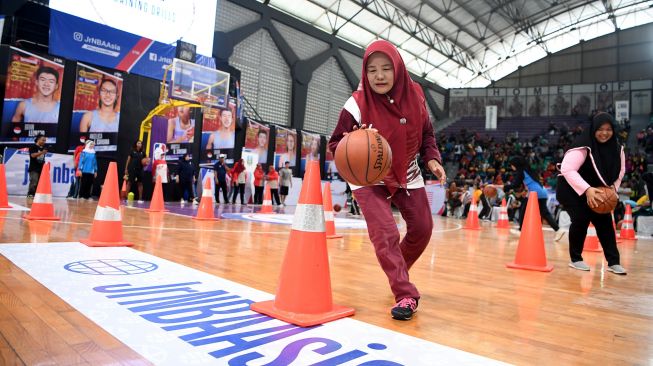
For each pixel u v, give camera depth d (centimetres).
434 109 2758
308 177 196
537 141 2436
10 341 139
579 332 187
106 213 352
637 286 308
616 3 2327
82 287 213
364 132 182
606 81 2631
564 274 350
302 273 185
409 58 2402
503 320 202
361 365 133
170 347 141
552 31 2586
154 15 1211
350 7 1869
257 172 1362
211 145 1298
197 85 1209
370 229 208
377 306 215
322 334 162
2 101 962
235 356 136
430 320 195
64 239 362
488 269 360
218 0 1541
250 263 315
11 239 347
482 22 2320
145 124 1159
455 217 1440
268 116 1719
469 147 2317
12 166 936
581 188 335
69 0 1067
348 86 2073
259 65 1684
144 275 248
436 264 379
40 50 1065
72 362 125
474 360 144
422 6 2036
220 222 642
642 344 173
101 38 1111
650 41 2547
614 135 342
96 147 1090
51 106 1017
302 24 1822
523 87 2752
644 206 1071
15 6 1009
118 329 156
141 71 1181
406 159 207
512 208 1249
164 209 802
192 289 222
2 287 205
